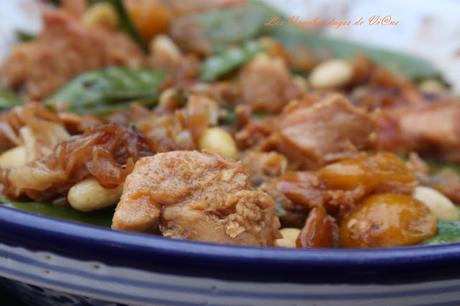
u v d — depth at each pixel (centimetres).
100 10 53
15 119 39
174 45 54
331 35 56
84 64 48
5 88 48
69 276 33
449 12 56
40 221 32
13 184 36
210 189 34
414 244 36
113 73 47
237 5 57
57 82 48
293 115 40
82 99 45
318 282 32
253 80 46
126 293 32
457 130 46
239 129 43
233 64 49
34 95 47
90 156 36
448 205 38
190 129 39
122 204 34
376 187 38
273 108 46
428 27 56
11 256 33
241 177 35
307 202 37
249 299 32
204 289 32
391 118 44
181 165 35
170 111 43
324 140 40
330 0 56
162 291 32
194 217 34
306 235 36
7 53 53
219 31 54
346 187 37
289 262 32
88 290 33
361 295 32
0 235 33
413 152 46
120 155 36
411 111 47
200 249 32
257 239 34
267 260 32
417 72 55
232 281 32
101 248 32
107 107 45
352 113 40
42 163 36
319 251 32
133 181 34
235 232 34
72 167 36
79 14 55
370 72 52
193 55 53
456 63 56
